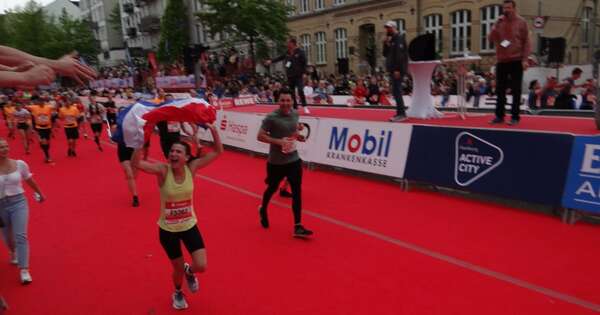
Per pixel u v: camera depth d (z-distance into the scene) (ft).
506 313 12.80
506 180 21.47
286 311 13.41
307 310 13.39
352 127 29.17
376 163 27.22
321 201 24.47
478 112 38.06
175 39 129.18
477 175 22.56
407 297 13.89
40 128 41.39
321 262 16.72
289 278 15.55
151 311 13.82
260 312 13.43
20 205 16.43
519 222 19.77
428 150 24.75
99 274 16.65
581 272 14.99
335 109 45.01
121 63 181.06
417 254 16.99
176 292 13.82
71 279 16.33
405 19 93.20
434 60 32.04
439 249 17.34
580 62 92.27
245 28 99.04
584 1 90.02
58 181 33.78
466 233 18.80
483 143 22.41
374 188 26.45
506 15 25.95
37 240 20.61
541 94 44.21
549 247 17.03
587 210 18.66
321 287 14.79
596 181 18.62
